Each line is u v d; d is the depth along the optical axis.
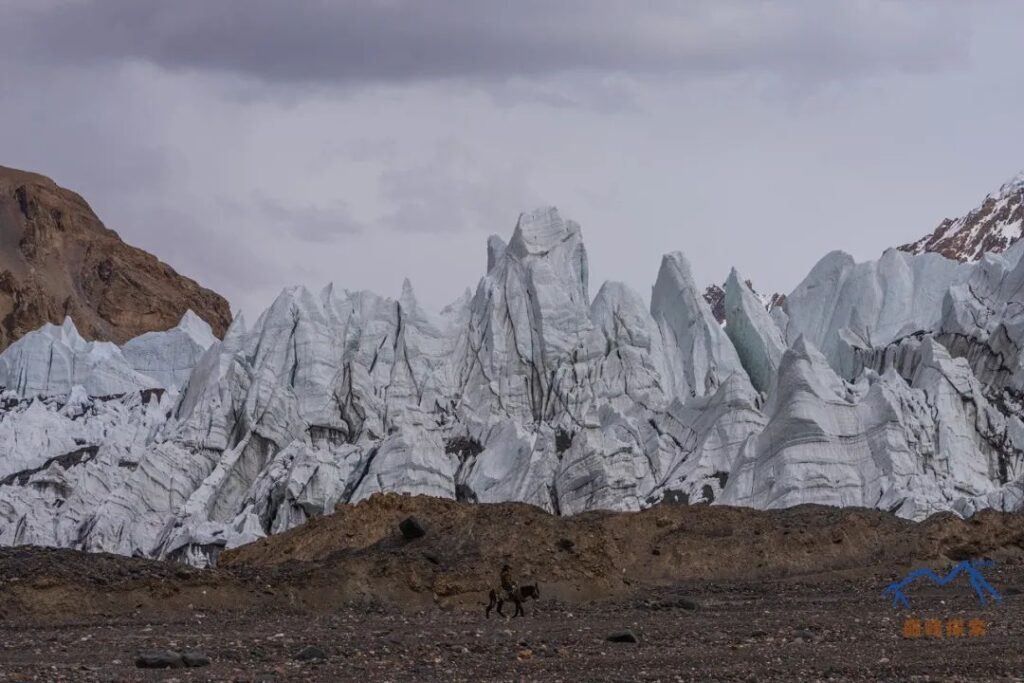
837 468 151.75
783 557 108.88
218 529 151.62
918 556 109.19
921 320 183.62
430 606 85.50
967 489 155.38
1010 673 56.03
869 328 183.75
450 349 184.00
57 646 63.88
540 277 184.00
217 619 77.25
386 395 178.38
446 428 176.12
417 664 59.34
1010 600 89.19
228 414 175.38
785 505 149.12
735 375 167.12
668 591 99.25
